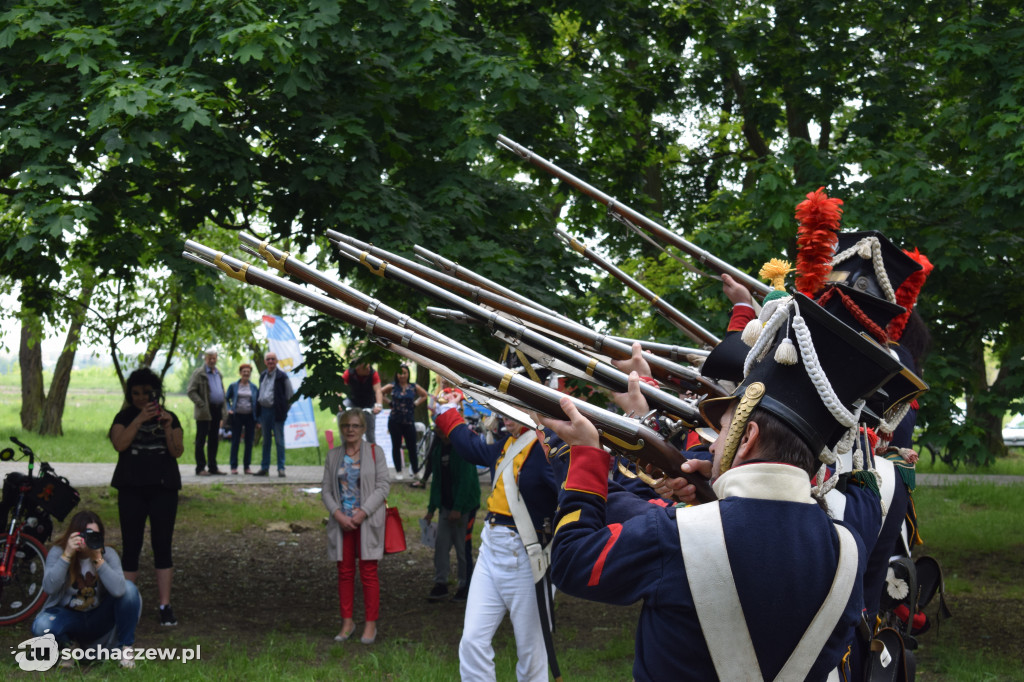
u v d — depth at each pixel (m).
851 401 1.71
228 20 5.80
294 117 6.63
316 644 6.57
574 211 8.91
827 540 1.70
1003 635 7.07
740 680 1.64
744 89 10.65
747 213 8.02
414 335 1.92
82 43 5.67
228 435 18.47
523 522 4.37
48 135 5.75
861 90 8.95
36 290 8.78
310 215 6.79
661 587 1.68
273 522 11.06
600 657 6.43
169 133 5.64
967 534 11.25
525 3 8.54
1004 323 7.56
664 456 1.87
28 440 19.83
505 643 6.78
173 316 13.38
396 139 7.09
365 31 6.67
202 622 7.01
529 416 2.06
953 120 8.25
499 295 2.37
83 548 5.80
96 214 5.64
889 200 7.12
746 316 2.84
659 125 11.80
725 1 10.61
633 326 8.67
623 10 8.93
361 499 6.71
